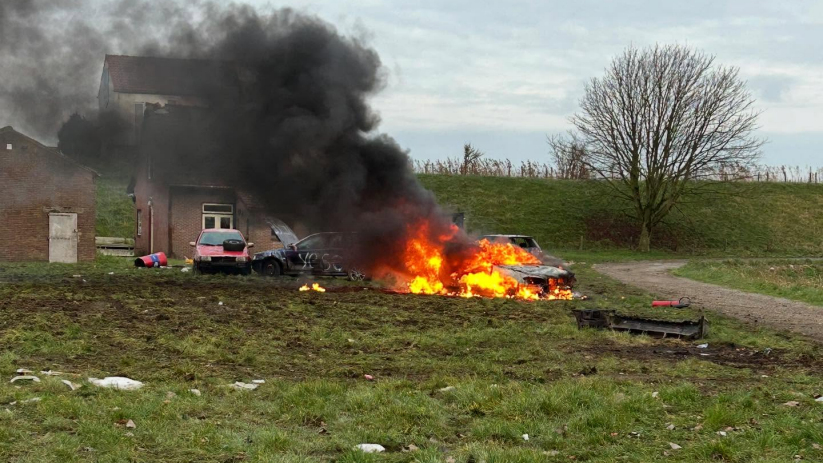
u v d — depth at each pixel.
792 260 43.88
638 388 8.73
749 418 7.38
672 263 43.66
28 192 32.41
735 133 51.38
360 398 7.85
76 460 5.73
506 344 12.45
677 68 52.09
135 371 9.30
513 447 6.43
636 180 54.16
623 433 6.92
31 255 32.47
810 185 70.38
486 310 16.91
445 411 7.68
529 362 10.86
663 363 10.99
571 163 59.38
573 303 18.70
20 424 6.52
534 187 64.81
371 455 6.02
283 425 7.09
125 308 15.66
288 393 8.08
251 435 6.66
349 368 10.02
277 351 11.27
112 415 6.89
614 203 62.12
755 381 9.55
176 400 7.70
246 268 27.09
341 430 6.93
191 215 35.62
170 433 6.59
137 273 26.86
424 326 14.17
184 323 13.60
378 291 21.52
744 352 12.18
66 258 32.97
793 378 9.73
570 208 61.47
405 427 6.99
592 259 46.75
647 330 13.81
